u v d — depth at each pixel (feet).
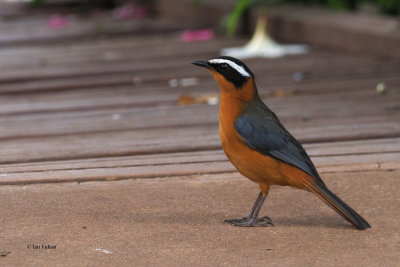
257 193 30.68
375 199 29.63
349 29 61.46
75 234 25.68
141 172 32.68
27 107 47.44
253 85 27.48
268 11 69.26
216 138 38.78
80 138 39.60
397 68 55.93
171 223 27.07
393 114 43.45
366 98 47.75
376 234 26.03
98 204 29.09
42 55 64.80
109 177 32.27
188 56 62.64
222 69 26.99
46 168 33.40
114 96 50.47
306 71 55.72
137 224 26.86
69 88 53.06
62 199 29.68
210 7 75.05
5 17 83.97
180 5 79.82
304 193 30.91
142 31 74.64
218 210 28.68
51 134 40.60
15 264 22.84
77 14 86.12
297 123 41.81
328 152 35.29
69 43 70.44
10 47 68.80
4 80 54.90
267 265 23.03
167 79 55.16
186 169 33.06
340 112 44.14
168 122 42.93
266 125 26.66
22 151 36.86
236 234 26.00
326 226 26.96
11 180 31.63
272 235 25.94
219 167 33.37
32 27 78.02
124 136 39.75
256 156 26.55
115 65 59.93
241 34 71.46
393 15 68.23
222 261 23.31
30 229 26.18
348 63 57.98
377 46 59.52
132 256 23.65
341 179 31.96
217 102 48.47
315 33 64.64
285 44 66.23
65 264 22.89
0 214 27.81
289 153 26.48
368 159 34.04
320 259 23.58
